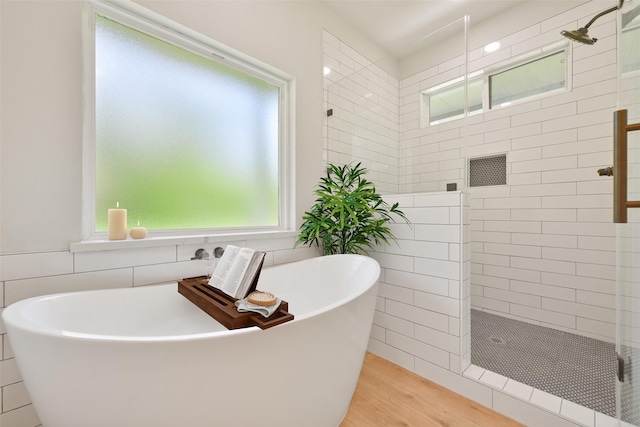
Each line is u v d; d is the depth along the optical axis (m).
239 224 1.91
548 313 2.38
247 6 1.81
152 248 1.41
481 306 2.75
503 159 2.62
